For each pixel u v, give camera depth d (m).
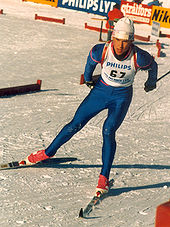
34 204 6.15
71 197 6.54
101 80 6.91
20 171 7.57
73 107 13.93
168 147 10.13
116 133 11.12
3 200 6.21
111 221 5.68
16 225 5.41
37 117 12.18
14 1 55.41
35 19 42.19
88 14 53.72
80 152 9.11
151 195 6.83
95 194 6.62
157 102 15.60
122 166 8.36
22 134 10.21
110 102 6.87
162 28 49.03
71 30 37.72
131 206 6.29
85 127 11.41
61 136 7.21
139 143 10.30
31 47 27.62
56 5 53.75
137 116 13.35
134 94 16.70
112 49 6.46
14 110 12.88
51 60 24.05
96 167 8.15
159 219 2.84
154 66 6.76
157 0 60.12
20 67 21.39
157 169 8.31
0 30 32.50
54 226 5.44
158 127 12.19
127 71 6.56
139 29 47.59
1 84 17.23
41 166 7.92
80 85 18.22
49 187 6.89
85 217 5.78
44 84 18.02
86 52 27.77
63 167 8.00
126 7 48.88
